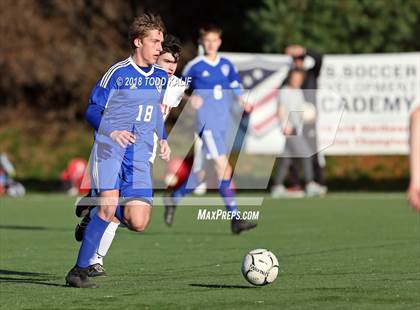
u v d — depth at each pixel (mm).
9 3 105312
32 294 28062
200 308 25172
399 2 94750
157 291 28391
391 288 28375
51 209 67250
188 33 110562
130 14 108250
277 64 83250
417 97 83438
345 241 44031
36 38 105500
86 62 105688
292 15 95750
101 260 30750
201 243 44094
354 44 95562
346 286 28922
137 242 44844
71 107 107250
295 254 38844
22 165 94875
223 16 110000
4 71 104625
